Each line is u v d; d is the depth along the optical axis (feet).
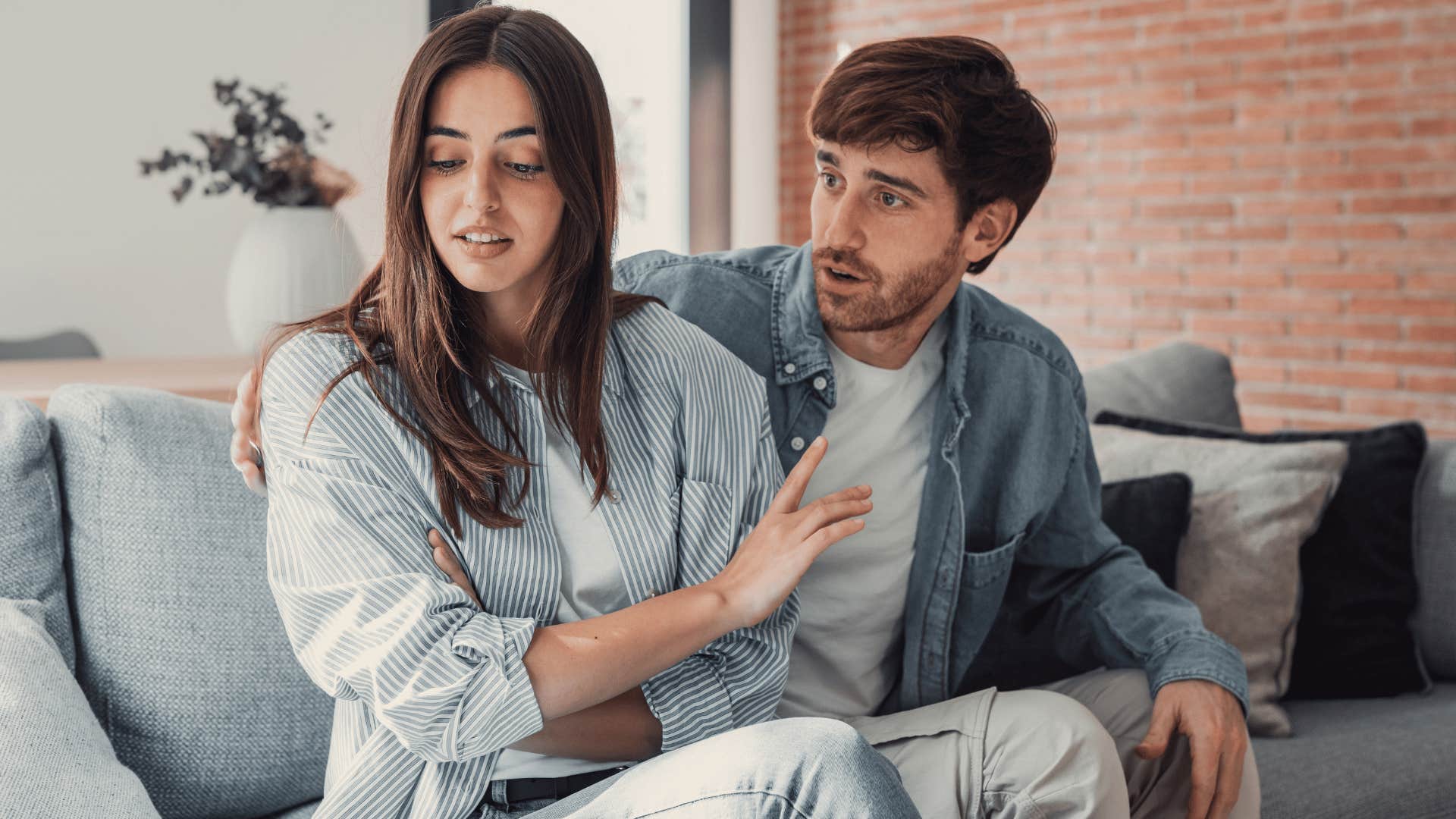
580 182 3.98
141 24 13.21
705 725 4.07
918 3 15.90
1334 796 5.67
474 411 4.08
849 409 5.15
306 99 14.25
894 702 5.33
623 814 3.59
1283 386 13.48
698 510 4.30
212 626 4.93
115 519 4.89
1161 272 14.24
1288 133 13.23
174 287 13.64
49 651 4.47
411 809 3.84
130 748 4.81
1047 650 5.81
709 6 16.51
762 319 5.15
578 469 4.21
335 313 4.09
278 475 3.85
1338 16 12.81
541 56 3.88
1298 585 6.77
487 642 3.59
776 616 4.36
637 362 4.45
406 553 3.76
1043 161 5.11
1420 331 12.55
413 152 3.86
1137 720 5.09
